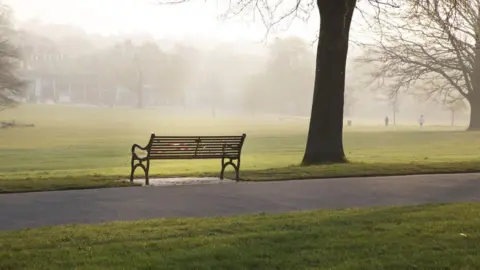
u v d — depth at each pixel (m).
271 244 7.56
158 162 29.95
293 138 60.53
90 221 9.75
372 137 58.78
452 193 13.33
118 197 12.33
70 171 24.03
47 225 9.33
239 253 7.05
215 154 15.48
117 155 38.12
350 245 7.52
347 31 21.28
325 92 21.27
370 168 17.86
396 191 13.59
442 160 25.52
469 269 6.44
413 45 68.25
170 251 7.18
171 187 13.98
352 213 10.17
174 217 10.09
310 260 6.79
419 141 52.03
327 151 21.20
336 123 21.28
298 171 17.17
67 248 7.33
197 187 14.04
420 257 6.92
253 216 9.99
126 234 8.27
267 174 16.62
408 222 9.15
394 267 6.52
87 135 67.00
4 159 34.84
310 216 9.88
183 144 14.99
